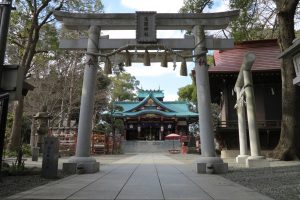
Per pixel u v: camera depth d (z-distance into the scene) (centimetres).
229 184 827
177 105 6216
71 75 3356
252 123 1443
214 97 2956
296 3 1728
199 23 1229
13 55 2731
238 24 2083
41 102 3191
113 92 5809
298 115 2122
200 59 1214
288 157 1677
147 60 1221
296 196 655
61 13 1228
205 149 1161
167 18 1226
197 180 913
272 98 2397
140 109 5997
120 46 1234
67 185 798
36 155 1711
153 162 1869
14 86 654
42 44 2469
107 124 4744
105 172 1168
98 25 1236
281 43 1761
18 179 923
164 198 615
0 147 727
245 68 1459
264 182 884
